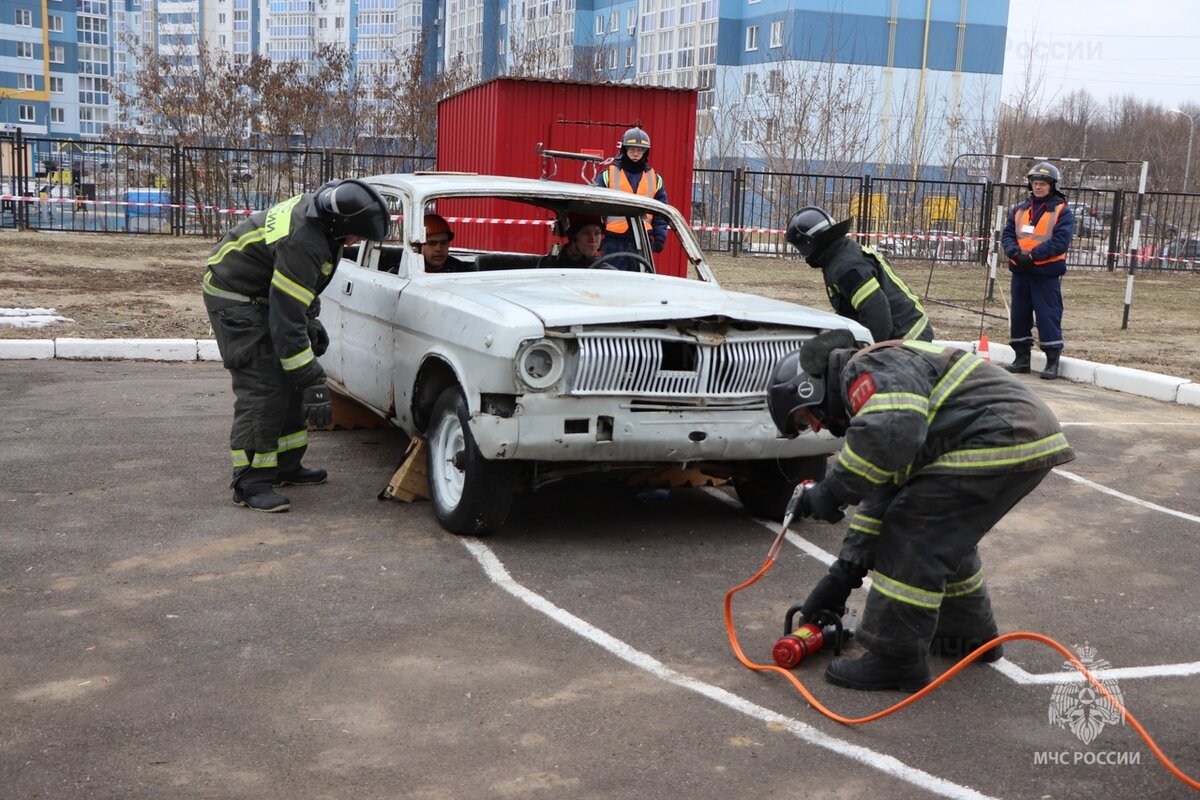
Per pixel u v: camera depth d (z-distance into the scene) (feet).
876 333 20.47
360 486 22.48
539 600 16.74
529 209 31.04
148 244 75.36
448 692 13.62
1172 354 44.42
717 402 18.43
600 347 17.65
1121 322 54.29
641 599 16.97
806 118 115.75
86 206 89.92
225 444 25.32
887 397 12.68
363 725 12.74
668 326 18.17
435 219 23.04
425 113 112.98
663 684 14.08
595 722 12.99
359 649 14.79
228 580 17.10
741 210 86.17
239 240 20.03
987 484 13.25
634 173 35.78
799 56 169.58
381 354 21.83
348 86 116.57
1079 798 11.69
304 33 372.79
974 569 14.55
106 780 11.44
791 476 20.17
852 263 20.58
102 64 331.36
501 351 17.35
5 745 12.09
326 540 19.11
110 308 45.42
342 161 86.99
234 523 19.84
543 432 17.67
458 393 19.20
